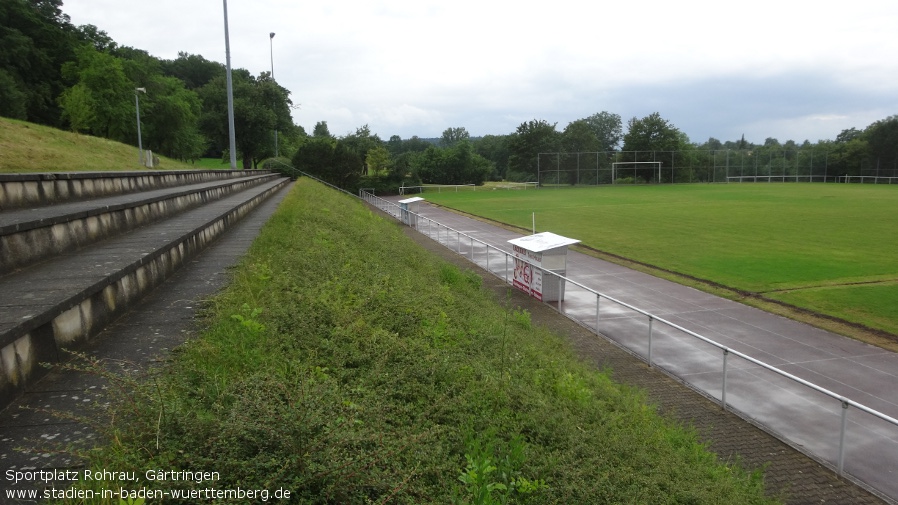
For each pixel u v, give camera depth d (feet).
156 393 14.87
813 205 176.35
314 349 22.48
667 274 77.97
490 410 22.39
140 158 117.50
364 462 14.32
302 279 31.45
